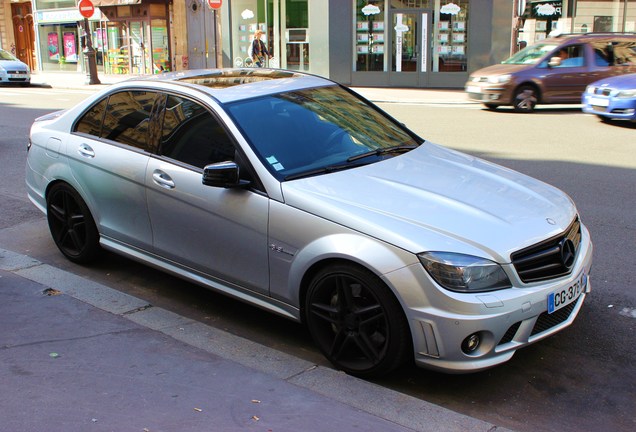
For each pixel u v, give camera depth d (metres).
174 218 4.78
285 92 5.11
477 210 3.98
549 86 16.34
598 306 5.03
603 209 7.52
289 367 3.98
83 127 5.68
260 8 25.11
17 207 7.90
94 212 5.49
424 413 3.48
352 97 5.59
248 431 3.16
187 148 4.78
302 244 4.04
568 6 23.38
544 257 3.85
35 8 32.12
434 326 3.59
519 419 3.64
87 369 3.77
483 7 22.52
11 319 4.46
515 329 3.70
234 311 5.07
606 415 3.67
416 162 4.77
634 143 11.63
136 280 5.64
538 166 9.77
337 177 4.35
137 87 5.33
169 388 3.57
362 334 3.89
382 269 3.68
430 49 23.30
